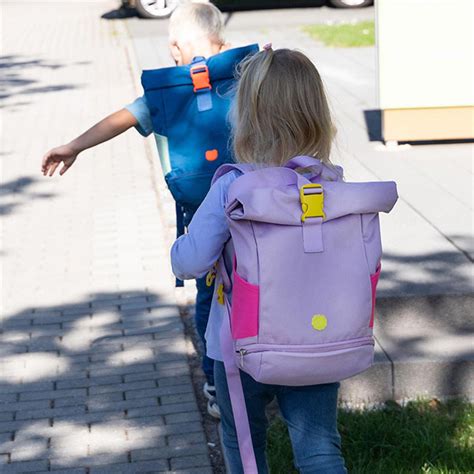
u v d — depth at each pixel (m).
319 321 4.17
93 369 7.39
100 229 10.80
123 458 6.13
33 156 14.10
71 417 6.68
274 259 4.13
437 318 7.31
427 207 9.44
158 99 5.78
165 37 24.56
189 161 5.80
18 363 7.54
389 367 6.70
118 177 12.93
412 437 6.14
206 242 4.31
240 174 4.35
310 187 4.12
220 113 5.77
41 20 30.64
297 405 4.44
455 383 6.75
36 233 10.74
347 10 28.95
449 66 12.09
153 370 7.34
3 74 21.20
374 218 4.32
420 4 11.98
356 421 6.33
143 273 9.39
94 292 8.96
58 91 19.03
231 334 4.32
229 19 27.88
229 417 4.66
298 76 4.32
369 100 15.38
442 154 11.83
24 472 6.00
